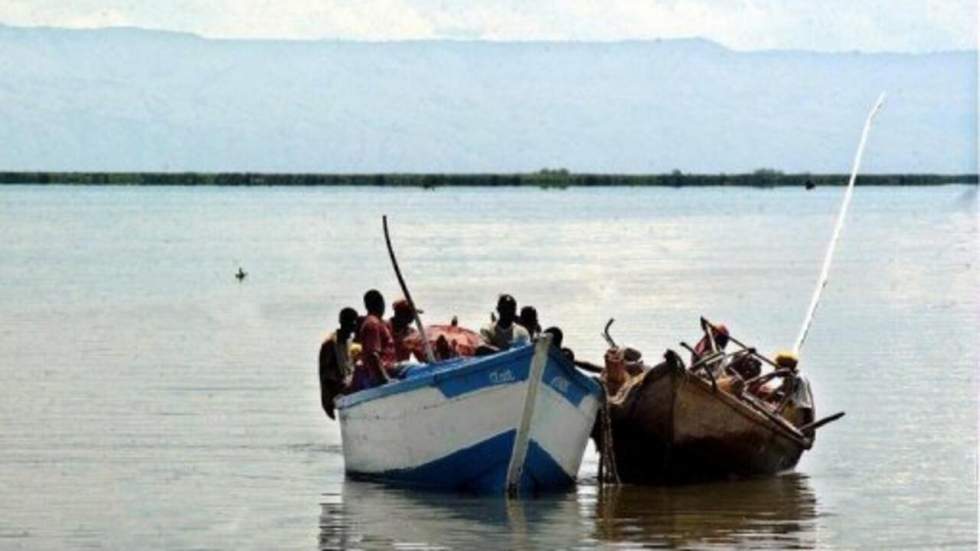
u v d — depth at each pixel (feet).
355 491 87.76
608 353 95.04
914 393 121.29
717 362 95.20
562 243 343.87
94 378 129.39
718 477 92.07
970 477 92.02
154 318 180.55
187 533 78.74
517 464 85.61
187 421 108.88
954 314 183.52
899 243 340.18
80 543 76.95
